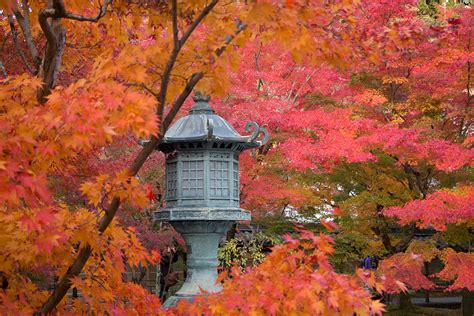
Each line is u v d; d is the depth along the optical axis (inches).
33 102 147.7
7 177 111.7
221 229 257.8
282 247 149.5
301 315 131.6
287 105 449.7
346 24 152.9
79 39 219.1
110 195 144.3
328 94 536.7
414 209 408.8
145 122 114.8
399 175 531.2
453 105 490.6
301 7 135.3
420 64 455.8
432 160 439.2
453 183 529.3
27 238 143.5
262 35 145.9
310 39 142.9
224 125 263.4
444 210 399.9
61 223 144.7
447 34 153.3
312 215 553.3
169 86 159.5
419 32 151.9
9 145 118.4
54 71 171.0
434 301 881.5
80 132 119.0
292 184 498.3
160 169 440.8
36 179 114.0
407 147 427.8
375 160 458.6
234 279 150.2
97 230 148.4
